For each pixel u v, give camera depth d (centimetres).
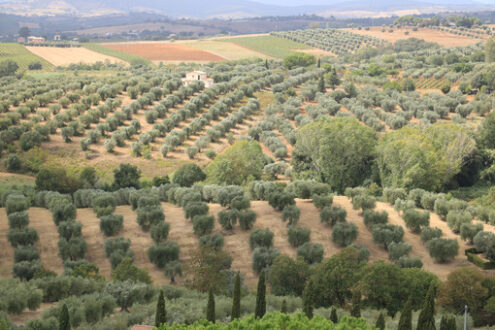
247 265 4822
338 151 7875
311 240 5209
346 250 4122
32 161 9350
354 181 8056
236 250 5044
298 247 4850
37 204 6134
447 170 7975
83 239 4784
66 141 10669
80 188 7138
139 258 4872
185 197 6034
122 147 10794
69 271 4256
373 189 7269
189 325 2880
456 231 5450
